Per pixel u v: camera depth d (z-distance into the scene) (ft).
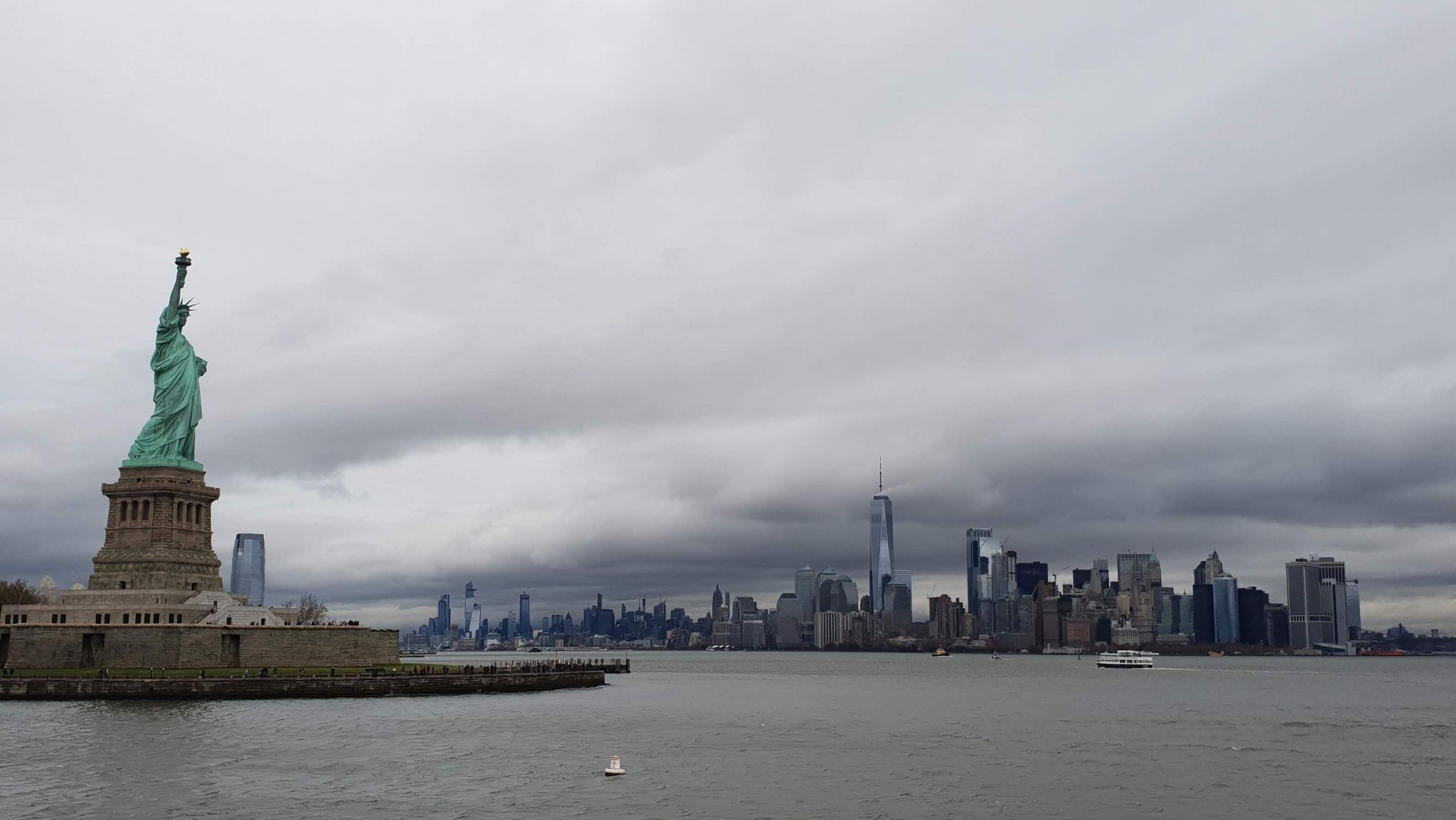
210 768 445.78
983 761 502.38
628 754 510.58
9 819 359.46
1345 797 419.95
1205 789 433.48
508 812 378.32
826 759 504.84
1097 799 414.00
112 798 389.80
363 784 419.54
